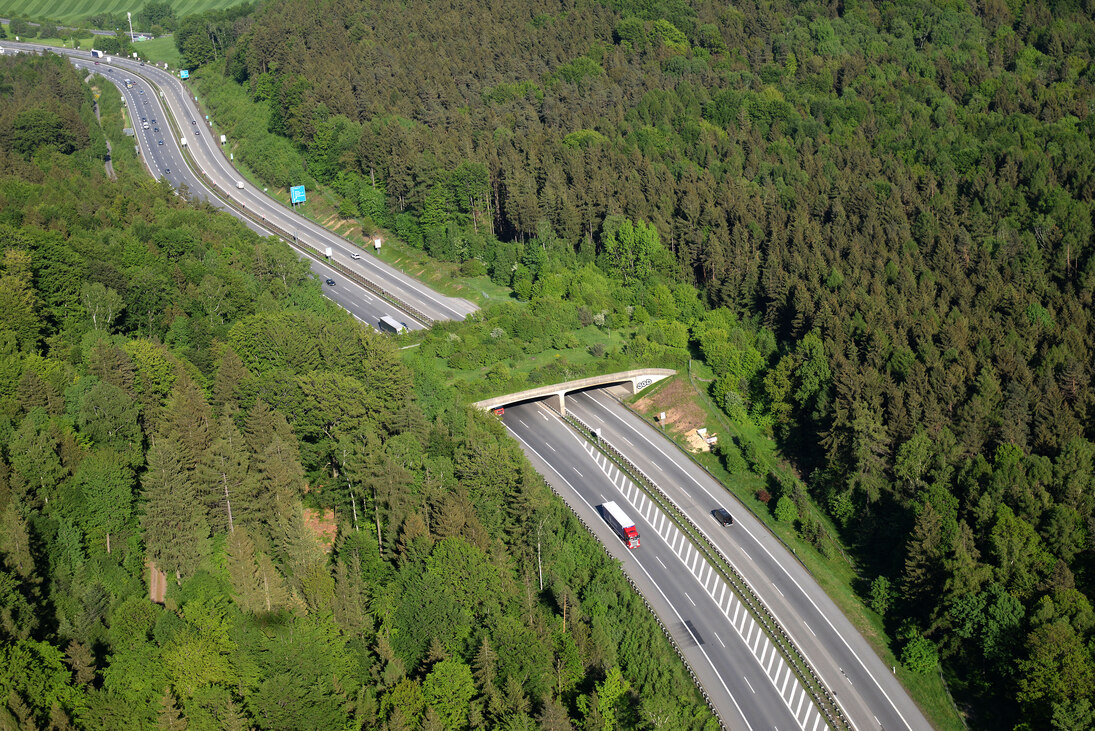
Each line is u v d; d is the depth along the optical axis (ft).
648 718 483.51
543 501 606.14
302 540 512.22
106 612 485.15
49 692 419.33
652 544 641.81
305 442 610.24
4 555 464.65
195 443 561.84
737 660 556.92
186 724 425.69
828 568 632.79
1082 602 529.45
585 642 527.40
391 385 655.76
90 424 568.82
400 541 545.44
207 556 518.37
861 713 534.78
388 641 490.90
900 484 644.27
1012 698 532.73
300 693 436.76
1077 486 590.96
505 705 464.65
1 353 606.14
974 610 544.62
